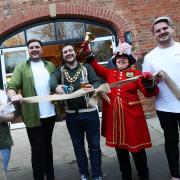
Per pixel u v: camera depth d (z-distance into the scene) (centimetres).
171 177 476
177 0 1007
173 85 449
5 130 422
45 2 982
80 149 501
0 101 420
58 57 1001
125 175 502
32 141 498
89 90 465
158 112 470
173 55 454
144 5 998
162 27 452
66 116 499
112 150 672
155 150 646
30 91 496
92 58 506
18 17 977
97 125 496
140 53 990
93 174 496
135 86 481
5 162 421
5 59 1004
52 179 534
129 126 473
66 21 1005
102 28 1014
